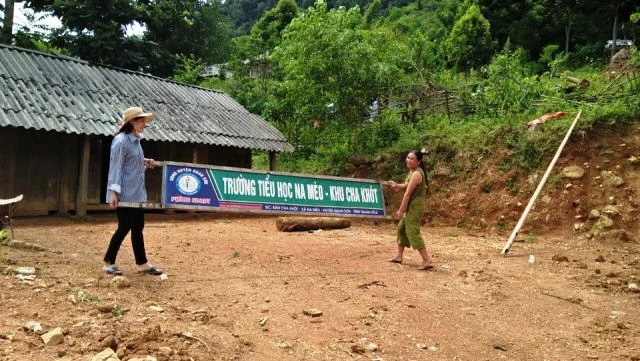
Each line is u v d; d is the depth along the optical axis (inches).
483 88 660.7
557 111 537.0
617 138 465.4
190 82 1099.3
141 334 144.2
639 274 278.7
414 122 689.6
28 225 403.2
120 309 166.6
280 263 270.1
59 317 153.3
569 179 451.8
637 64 561.3
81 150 487.8
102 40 918.4
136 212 215.8
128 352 133.5
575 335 189.9
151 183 558.3
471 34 1138.0
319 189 260.2
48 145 473.1
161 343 141.1
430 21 1717.5
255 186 241.3
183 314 171.6
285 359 147.2
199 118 584.7
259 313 184.5
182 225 446.3
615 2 1039.0
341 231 431.5
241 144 570.6
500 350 172.4
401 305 206.5
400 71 666.8
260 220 513.0
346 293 218.2
